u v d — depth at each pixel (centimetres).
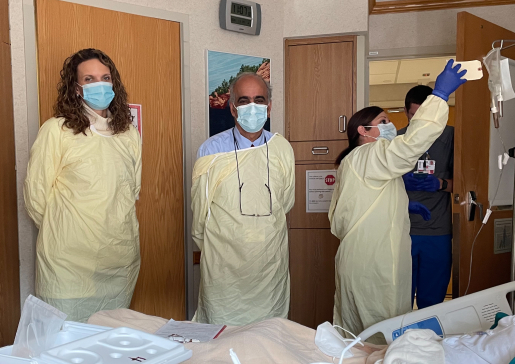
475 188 280
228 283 210
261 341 123
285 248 222
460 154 264
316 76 345
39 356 98
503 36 303
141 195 285
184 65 298
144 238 287
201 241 225
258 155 214
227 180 209
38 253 200
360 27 335
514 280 192
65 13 260
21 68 251
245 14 316
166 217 296
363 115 228
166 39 292
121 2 276
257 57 327
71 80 204
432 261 271
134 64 281
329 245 346
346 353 127
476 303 164
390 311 201
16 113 250
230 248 209
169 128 295
